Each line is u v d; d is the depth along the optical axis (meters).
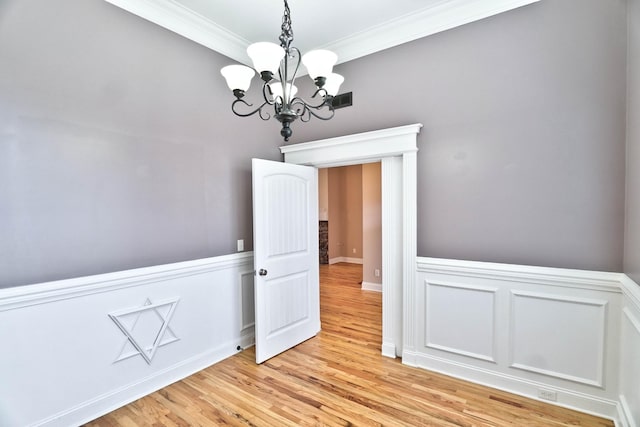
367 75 2.91
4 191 1.71
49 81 1.86
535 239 2.17
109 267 2.12
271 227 2.86
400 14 2.52
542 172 2.14
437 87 2.54
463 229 2.44
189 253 2.60
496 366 2.31
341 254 7.84
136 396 2.23
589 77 1.98
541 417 1.97
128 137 2.22
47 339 1.84
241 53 3.00
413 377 2.47
